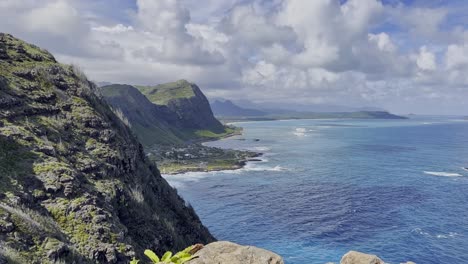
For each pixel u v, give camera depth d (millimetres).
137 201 56562
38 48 73250
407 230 103062
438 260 84562
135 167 66938
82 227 41406
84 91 68500
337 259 86750
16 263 30781
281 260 16734
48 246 35000
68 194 43875
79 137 57906
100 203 46375
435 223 108312
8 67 59656
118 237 43156
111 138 62312
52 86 63094
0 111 49750
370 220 111938
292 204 130625
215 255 16859
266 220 114438
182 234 67000
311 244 95750
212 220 115812
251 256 16750
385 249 91125
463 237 97500
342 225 108125
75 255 37094
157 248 52812
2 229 33281
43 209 41188
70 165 49438
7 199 38406
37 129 51656
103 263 39750
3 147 44688
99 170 53812
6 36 68562
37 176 43656
